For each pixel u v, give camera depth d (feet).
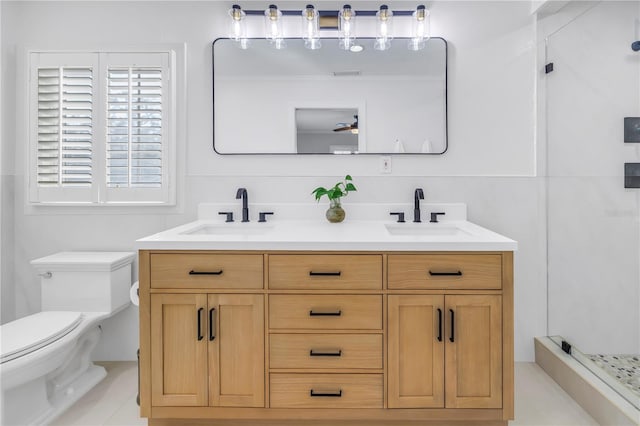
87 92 6.91
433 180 6.96
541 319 7.00
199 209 6.95
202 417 4.95
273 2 6.98
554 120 6.70
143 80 6.93
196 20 6.98
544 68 6.86
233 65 6.96
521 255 6.97
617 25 5.65
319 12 6.80
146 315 4.88
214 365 4.88
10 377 4.65
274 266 4.83
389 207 6.92
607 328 5.85
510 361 4.75
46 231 7.02
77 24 6.98
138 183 6.98
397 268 4.80
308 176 6.99
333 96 6.93
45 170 6.93
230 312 4.87
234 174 7.02
